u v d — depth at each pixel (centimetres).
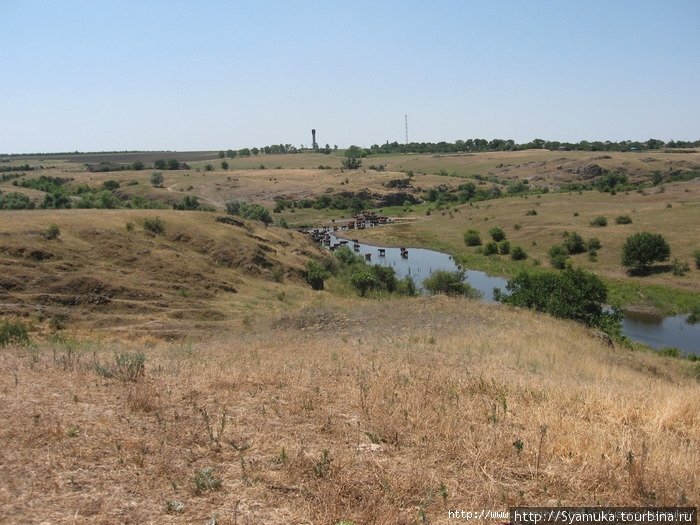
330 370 1027
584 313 2733
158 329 2777
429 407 764
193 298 3538
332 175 14875
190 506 471
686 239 5912
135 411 718
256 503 482
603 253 5900
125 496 479
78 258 3600
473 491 515
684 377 1844
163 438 618
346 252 6203
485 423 707
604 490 530
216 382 897
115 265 3706
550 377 1082
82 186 11275
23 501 454
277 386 891
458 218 9288
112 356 1284
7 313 2688
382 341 1532
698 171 13112
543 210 8850
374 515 457
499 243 7038
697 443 693
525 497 509
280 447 611
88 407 722
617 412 801
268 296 3884
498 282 5491
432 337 1578
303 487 512
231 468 554
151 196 10994
